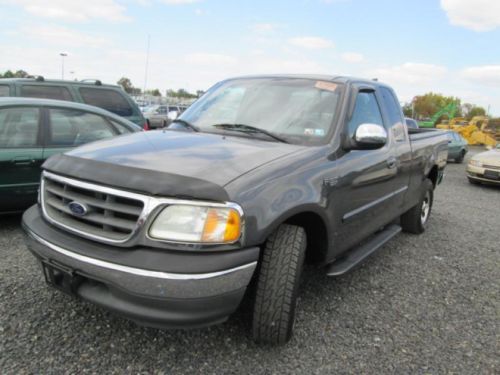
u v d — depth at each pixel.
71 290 2.39
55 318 2.89
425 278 4.18
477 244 5.57
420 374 2.57
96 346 2.61
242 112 3.53
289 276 2.55
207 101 3.93
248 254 2.28
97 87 8.24
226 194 2.23
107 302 2.23
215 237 2.20
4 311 2.94
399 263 4.59
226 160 2.55
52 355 2.49
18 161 4.65
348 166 3.19
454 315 3.40
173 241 2.17
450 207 8.43
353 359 2.68
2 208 4.67
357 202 3.41
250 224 2.29
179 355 2.58
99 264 2.21
